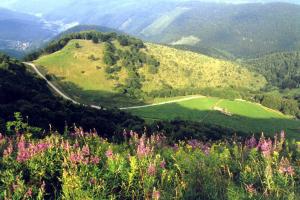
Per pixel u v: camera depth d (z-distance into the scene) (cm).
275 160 1241
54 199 1052
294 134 14838
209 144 1869
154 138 1684
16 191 975
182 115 15562
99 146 1423
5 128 2388
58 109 7769
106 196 982
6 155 1207
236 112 16500
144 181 1025
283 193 1060
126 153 1336
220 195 1069
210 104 17138
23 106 6194
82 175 1033
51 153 1160
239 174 1257
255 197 1033
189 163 1229
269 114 17112
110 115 8838
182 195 1025
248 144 1516
